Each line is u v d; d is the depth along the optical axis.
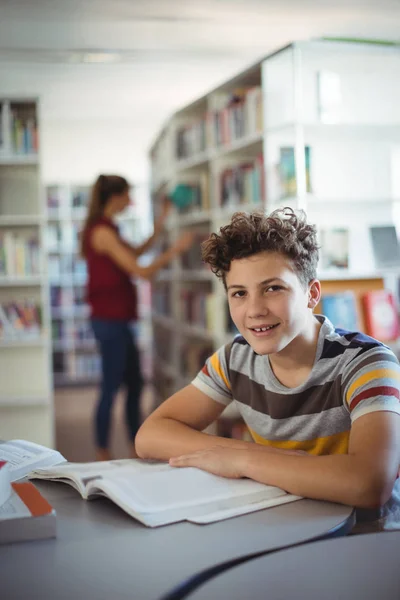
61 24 4.49
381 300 3.10
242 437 3.29
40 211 3.93
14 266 3.91
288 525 0.87
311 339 1.20
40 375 4.01
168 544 0.81
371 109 3.16
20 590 0.69
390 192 3.20
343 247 3.11
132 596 0.67
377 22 4.48
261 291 1.11
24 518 0.83
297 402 1.22
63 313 7.42
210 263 1.16
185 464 1.10
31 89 6.44
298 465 1.00
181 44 4.97
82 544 0.82
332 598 0.66
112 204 3.64
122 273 3.62
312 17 4.36
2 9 4.16
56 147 8.02
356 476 0.96
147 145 8.16
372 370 1.13
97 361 7.45
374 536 0.82
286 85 3.14
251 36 4.78
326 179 3.12
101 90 6.53
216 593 0.67
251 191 3.40
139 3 4.06
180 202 4.28
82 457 4.06
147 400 5.89
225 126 3.68
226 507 0.93
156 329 5.80
